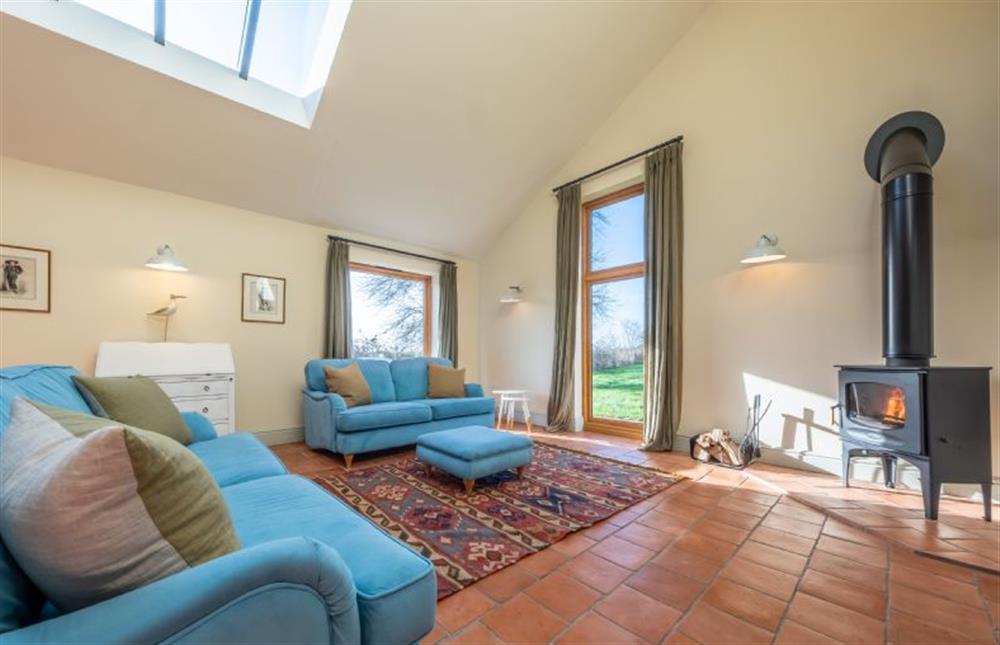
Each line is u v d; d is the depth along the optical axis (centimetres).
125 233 315
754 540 188
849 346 278
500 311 546
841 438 257
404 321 516
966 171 239
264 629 64
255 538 104
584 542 186
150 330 323
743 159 332
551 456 335
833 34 290
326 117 330
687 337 361
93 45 243
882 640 123
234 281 367
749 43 332
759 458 313
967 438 204
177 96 281
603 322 451
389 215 447
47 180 286
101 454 61
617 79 393
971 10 241
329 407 322
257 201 374
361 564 94
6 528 60
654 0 335
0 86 243
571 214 457
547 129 419
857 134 279
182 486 72
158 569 67
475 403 398
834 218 286
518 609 138
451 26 303
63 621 54
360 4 272
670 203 367
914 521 201
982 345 231
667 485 262
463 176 436
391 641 86
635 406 419
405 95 337
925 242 220
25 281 277
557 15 320
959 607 138
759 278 320
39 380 140
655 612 137
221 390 319
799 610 137
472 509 221
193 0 262
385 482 267
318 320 422
